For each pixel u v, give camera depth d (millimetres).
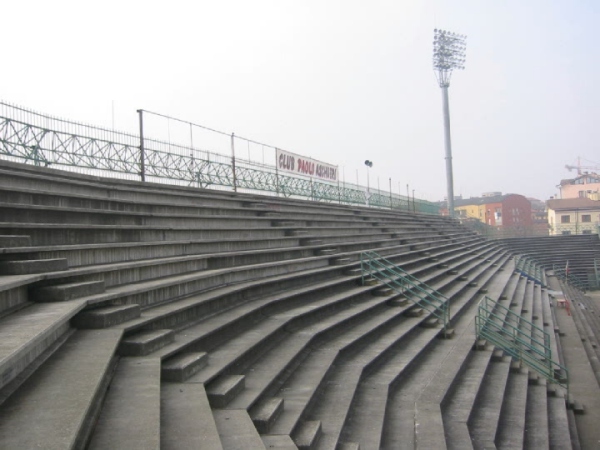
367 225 27875
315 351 10578
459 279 25000
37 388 4805
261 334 9523
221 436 5625
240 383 7152
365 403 9086
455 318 18000
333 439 7027
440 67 53750
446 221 47344
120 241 10664
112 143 15297
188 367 6859
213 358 7848
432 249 28781
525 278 34625
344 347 11062
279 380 8328
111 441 4348
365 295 16328
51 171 11930
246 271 12445
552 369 16422
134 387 5621
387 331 14141
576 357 20266
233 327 9594
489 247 45344
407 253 24031
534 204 134250
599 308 37562
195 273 11031
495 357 15414
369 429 8000
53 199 10391
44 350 5840
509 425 11109
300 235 18469
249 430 5789
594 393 16422
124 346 6801
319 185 29672
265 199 21578
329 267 16750
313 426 7035
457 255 30891
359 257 19594
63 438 3766
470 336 15945
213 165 20141
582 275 51062
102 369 5336
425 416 9156
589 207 76938
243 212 18328
